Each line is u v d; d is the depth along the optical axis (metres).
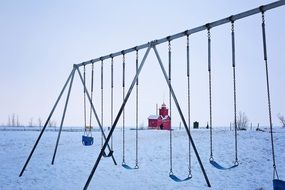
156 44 9.23
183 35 8.62
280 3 6.68
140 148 19.75
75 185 11.03
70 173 13.16
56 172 13.36
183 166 14.58
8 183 11.24
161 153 17.80
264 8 6.93
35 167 14.56
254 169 13.56
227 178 12.26
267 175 12.56
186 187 10.94
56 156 17.92
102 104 11.72
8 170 13.98
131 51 9.87
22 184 11.09
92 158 16.91
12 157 19.06
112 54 10.57
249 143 18.89
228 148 17.98
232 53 7.56
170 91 9.16
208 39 8.07
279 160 14.83
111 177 12.48
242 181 11.80
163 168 14.32
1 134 35.81
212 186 11.07
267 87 6.55
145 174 13.12
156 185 11.24
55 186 10.83
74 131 45.12
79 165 14.93
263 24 6.86
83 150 20.22
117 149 19.94
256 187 10.97
